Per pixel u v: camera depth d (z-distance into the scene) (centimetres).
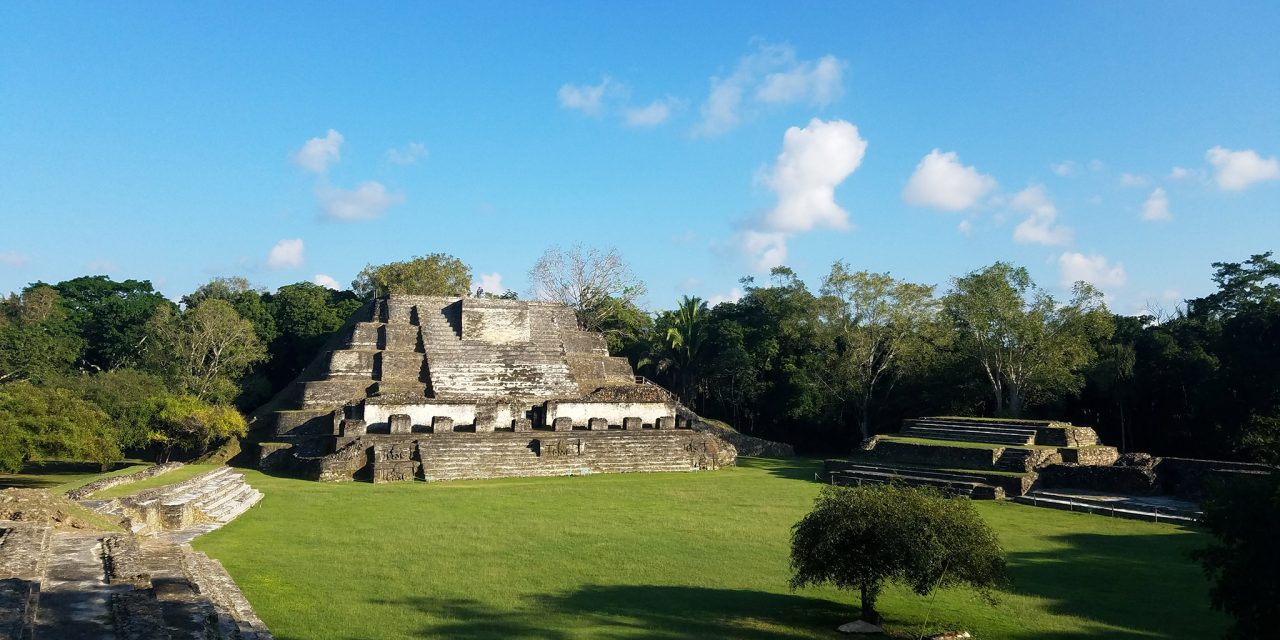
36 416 2989
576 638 1337
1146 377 4650
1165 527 2548
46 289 7012
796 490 3353
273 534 2191
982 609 1625
